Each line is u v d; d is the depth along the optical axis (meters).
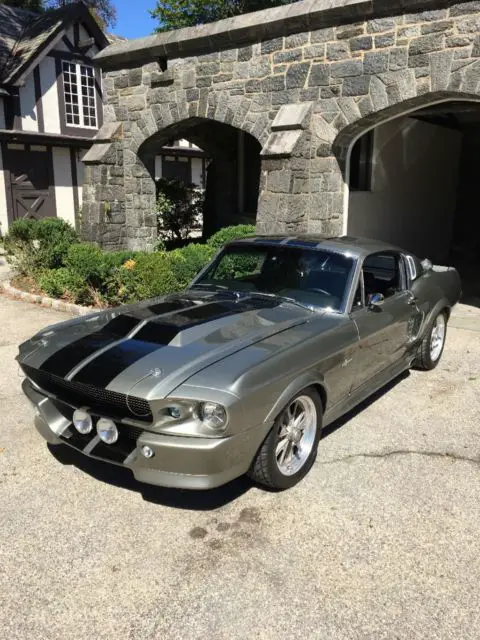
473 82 7.18
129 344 3.56
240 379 3.09
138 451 3.12
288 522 3.25
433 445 4.25
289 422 3.60
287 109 8.89
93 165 11.66
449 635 2.44
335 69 8.38
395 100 7.87
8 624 2.50
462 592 2.70
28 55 16.50
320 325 3.94
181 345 3.49
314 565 2.89
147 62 10.91
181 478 3.06
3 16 19.19
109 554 2.97
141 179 11.79
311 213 9.03
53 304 8.50
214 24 9.73
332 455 4.07
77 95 18.33
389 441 4.30
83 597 2.66
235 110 9.73
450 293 6.03
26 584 2.75
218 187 15.03
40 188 17.61
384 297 4.77
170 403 2.99
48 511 3.35
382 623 2.51
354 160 10.45
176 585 2.74
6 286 9.78
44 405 3.71
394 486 3.66
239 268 4.90
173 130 11.27
